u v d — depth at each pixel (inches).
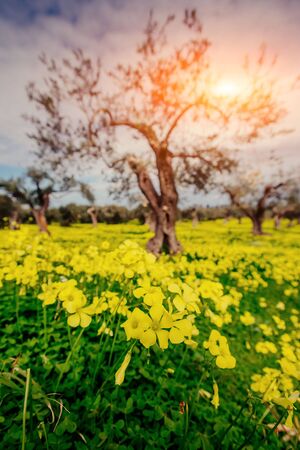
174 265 219.5
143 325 41.7
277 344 161.3
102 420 73.3
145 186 527.5
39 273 122.4
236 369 122.5
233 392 104.7
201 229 1546.5
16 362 54.4
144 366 98.2
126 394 87.9
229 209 2209.6
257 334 169.3
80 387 84.5
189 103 477.4
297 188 1221.1
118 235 978.1
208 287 72.5
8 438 62.5
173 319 44.4
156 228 521.3
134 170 540.4
